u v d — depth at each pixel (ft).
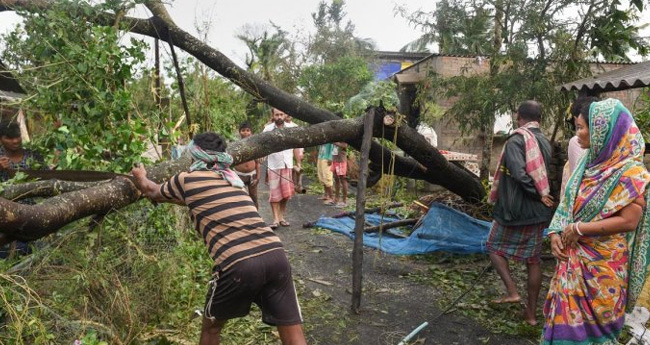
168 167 14.14
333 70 59.41
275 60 61.87
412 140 19.51
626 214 9.23
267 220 27.40
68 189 12.62
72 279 11.44
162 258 13.82
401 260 20.47
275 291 10.18
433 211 20.48
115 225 13.12
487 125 30.66
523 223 14.34
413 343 13.16
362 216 15.64
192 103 23.38
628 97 39.60
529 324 14.23
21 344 9.47
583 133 9.84
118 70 15.42
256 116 39.40
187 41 20.44
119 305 11.93
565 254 10.05
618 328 9.74
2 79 20.57
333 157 31.30
